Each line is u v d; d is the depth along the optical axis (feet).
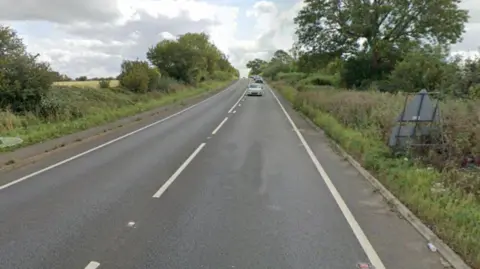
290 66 352.08
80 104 77.05
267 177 31.45
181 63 181.16
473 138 33.63
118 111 81.46
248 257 17.17
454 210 21.48
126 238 19.19
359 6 143.64
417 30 143.23
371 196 26.45
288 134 56.34
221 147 45.44
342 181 30.37
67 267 16.21
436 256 17.35
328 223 21.33
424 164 32.73
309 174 32.58
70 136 53.11
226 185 28.96
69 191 27.40
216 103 119.24
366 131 47.78
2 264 16.46
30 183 29.71
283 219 21.90
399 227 20.79
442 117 37.32
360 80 149.48
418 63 107.55
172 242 18.71
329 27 152.15
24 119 60.13
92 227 20.61
